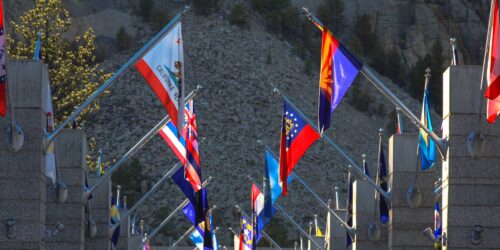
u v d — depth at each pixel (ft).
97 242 482.69
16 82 344.49
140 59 373.20
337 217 508.53
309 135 465.06
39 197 344.49
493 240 343.87
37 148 344.49
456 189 345.72
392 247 429.38
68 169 432.66
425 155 383.65
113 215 496.64
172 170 507.30
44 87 348.79
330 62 369.71
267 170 576.20
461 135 347.36
